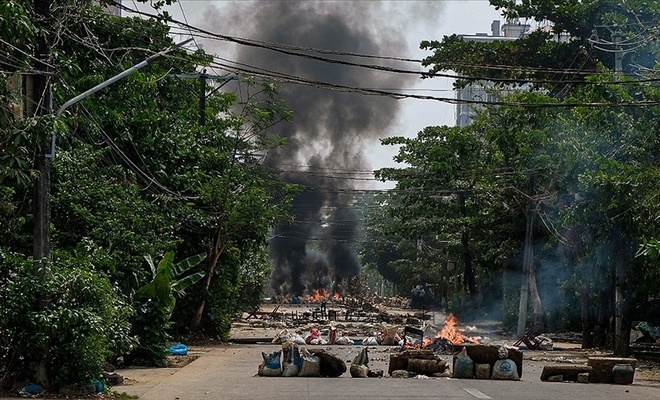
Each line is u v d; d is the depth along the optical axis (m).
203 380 20.34
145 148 28.44
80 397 16.58
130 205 23.58
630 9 31.19
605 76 28.70
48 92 16.48
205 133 34.56
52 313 16.31
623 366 20.73
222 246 34.75
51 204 21.64
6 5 15.01
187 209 30.89
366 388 18.47
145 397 16.94
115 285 20.19
